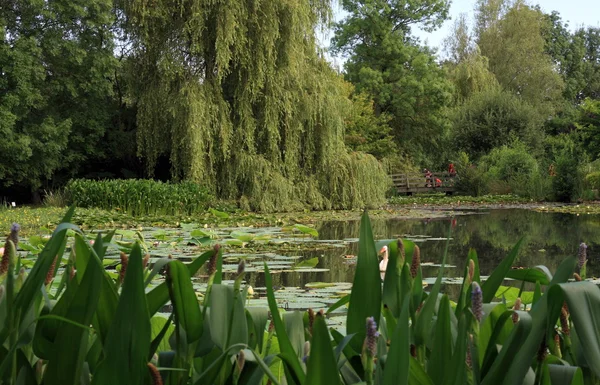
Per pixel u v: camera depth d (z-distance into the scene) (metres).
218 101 17.59
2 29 18.56
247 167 17.77
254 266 6.87
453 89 37.56
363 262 0.98
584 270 1.07
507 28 42.88
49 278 1.05
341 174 19.48
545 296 0.94
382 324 1.11
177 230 10.76
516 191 27.38
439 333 0.90
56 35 19.67
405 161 34.88
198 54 17.81
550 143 34.72
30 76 19.20
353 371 1.05
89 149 21.31
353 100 33.03
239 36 17.30
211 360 1.00
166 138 18.30
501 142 34.06
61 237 0.87
